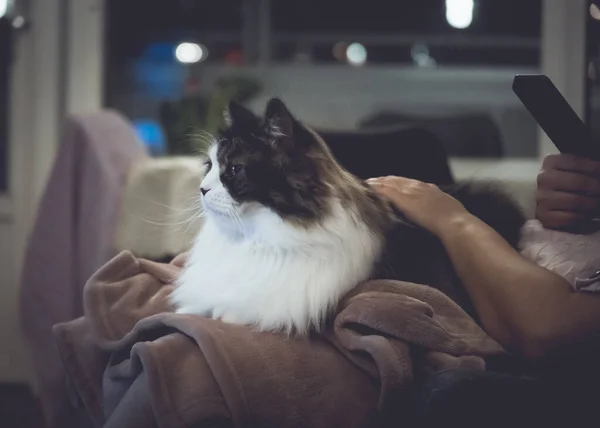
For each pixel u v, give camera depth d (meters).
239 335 1.28
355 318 1.30
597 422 1.25
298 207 1.37
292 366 1.26
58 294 2.29
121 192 2.24
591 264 1.43
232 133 1.46
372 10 3.63
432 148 1.79
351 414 1.26
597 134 2.16
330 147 1.76
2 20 2.91
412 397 1.24
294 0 3.63
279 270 1.38
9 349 2.99
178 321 1.29
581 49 2.75
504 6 3.44
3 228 3.01
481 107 3.56
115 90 3.25
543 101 1.39
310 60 3.65
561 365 1.36
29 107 2.99
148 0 3.38
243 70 3.51
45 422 2.51
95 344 1.49
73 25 2.99
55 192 2.31
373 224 1.47
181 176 2.15
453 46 3.58
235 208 1.39
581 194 1.52
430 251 1.50
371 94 3.59
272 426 1.21
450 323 1.37
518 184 2.01
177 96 3.27
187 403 1.20
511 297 1.38
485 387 1.20
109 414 1.40
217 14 3.57
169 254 2.09
